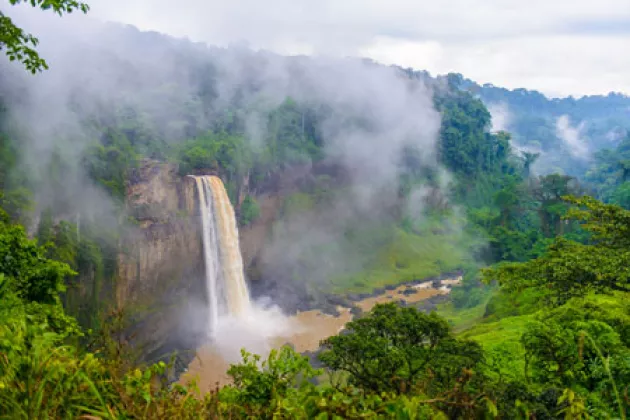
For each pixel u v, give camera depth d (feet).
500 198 270.46
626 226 61.87
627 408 28.53
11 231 46.19
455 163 352.08
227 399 22.36
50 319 41.34
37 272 44.62
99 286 137.28
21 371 14.90
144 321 150.61
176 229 174.50
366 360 41.37
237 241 203.10
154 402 16.69
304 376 25.73
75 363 16.40
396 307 49.16
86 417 14.23
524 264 63.72
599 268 54.85
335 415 15.11
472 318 152.97
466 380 17.25
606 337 41.93
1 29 36.68
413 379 37.91
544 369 43.42
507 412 24.93
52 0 32.65
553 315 53.72
